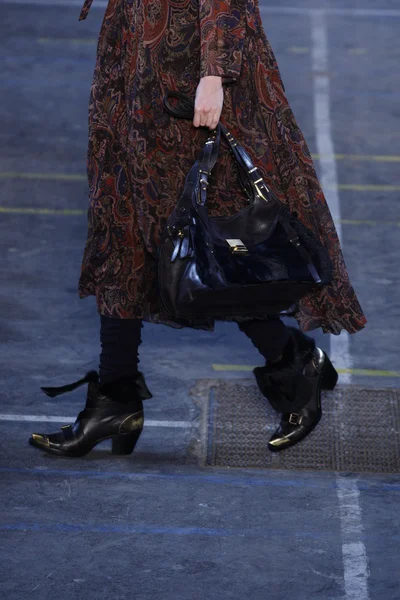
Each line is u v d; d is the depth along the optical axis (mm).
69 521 9102
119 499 9570
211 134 9367
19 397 12328
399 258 17875
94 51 34688
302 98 29781
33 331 14406
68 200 20828
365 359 13742
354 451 11062
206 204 9617
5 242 18062
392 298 16000
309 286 9172
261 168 9703
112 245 9789
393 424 11719
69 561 8406
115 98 9648
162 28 9375
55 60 33250
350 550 8672
